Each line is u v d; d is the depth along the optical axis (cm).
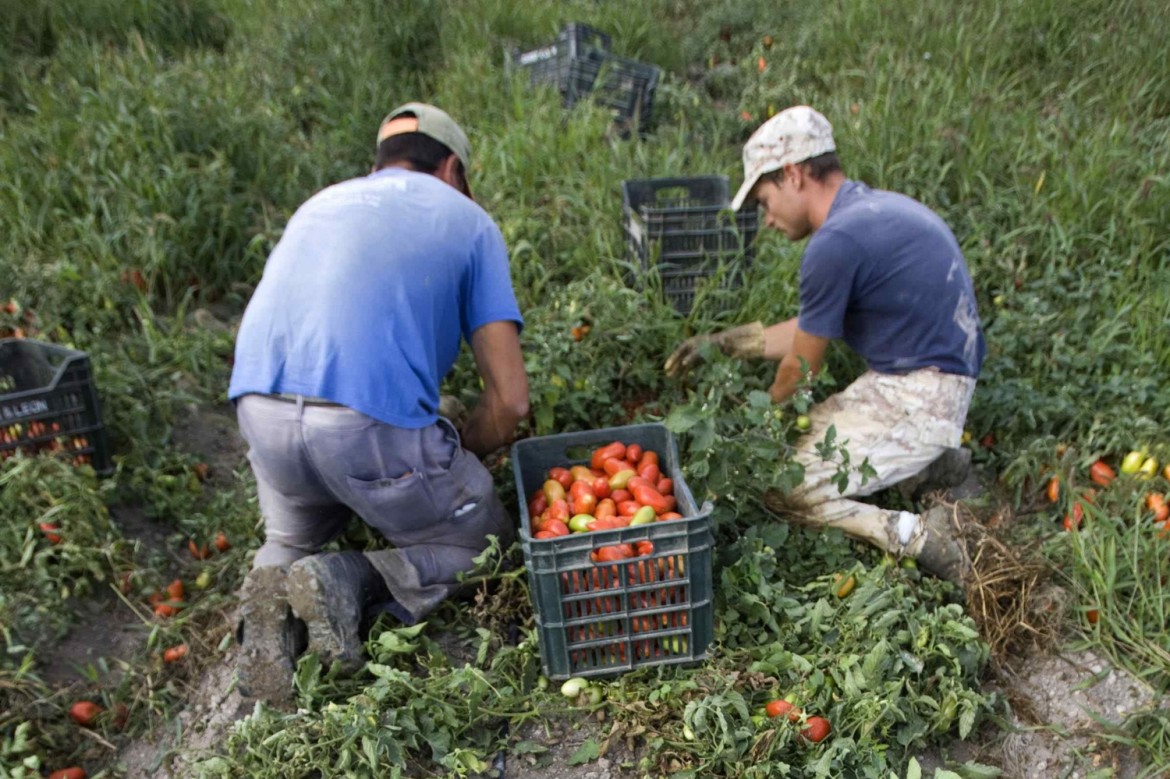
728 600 291
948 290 314
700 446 296
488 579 296
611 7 753
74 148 486
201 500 366
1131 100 582
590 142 560
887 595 281
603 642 269
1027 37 650
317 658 262
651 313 412
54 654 296
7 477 312
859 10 701
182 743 273
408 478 269
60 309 410
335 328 261
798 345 327
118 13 680
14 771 251
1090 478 366
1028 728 277
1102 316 427
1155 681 285
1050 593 310
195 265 464
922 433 323
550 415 358
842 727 254
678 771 250
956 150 514
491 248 293
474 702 260
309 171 529
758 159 332
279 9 705
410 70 707
